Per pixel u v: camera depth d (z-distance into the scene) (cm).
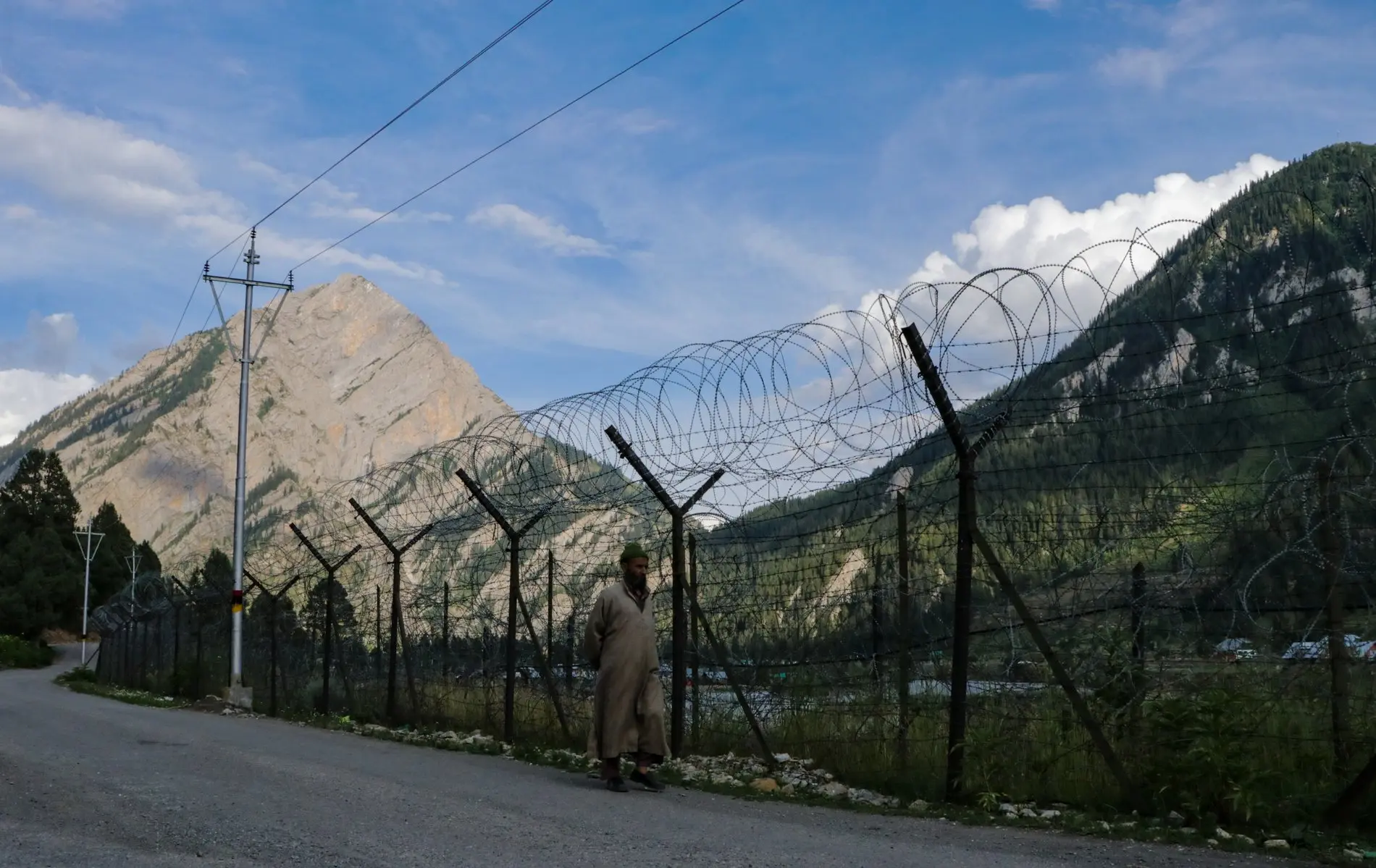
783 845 599
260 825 655
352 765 971
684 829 648
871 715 827
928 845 602
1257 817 631
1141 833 621
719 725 964
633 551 865
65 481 9800
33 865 548
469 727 1292
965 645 738
